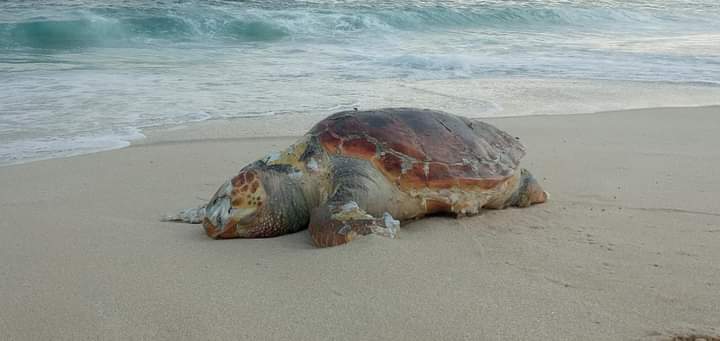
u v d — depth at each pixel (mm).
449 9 22297
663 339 3088
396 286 3635
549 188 6070
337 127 4805
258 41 17141
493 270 3928
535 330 3174
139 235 4621
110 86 11094
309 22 18719
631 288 3668
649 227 4875
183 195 5859
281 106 9875
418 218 4949
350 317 3291
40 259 4090
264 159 4727
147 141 7883
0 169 6617
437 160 4824
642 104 10844
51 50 14938
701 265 4043
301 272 3826
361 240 4188
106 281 3727
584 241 4523
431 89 11523
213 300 3479
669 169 6852
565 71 13789
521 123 9148
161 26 17188
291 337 3111
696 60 15352
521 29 21453
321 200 4656
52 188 6020
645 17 25141
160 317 3293
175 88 11070
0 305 3396
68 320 3254
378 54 15438
